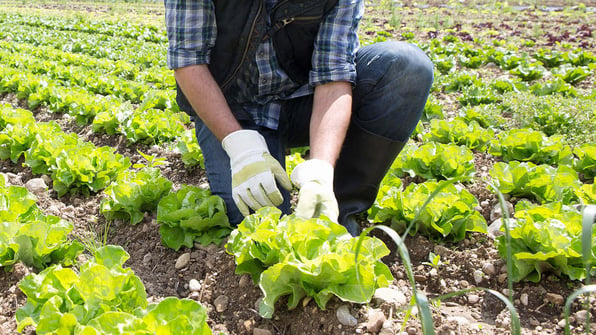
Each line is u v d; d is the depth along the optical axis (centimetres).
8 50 1209
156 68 970
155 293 272
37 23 1900
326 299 231
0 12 2475
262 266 255
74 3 3017
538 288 264
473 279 279
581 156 442
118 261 249
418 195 304
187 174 432
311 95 310
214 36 274
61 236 279
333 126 261
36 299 230
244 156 253
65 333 208
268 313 224
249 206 264
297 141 330
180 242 300
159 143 511
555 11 1942
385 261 297
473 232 315
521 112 590
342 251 232
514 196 369
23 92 731
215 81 272
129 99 738
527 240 271
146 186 335
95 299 223
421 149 407
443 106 719
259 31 272
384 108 284
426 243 304
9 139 452
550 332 239
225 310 255
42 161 419
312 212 240
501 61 976
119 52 1216
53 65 913
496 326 244
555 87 748
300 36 280
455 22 1702
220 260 283
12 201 307
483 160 475
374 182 305
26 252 269
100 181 388
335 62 270
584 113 559
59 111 657
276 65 288
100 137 539
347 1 272
